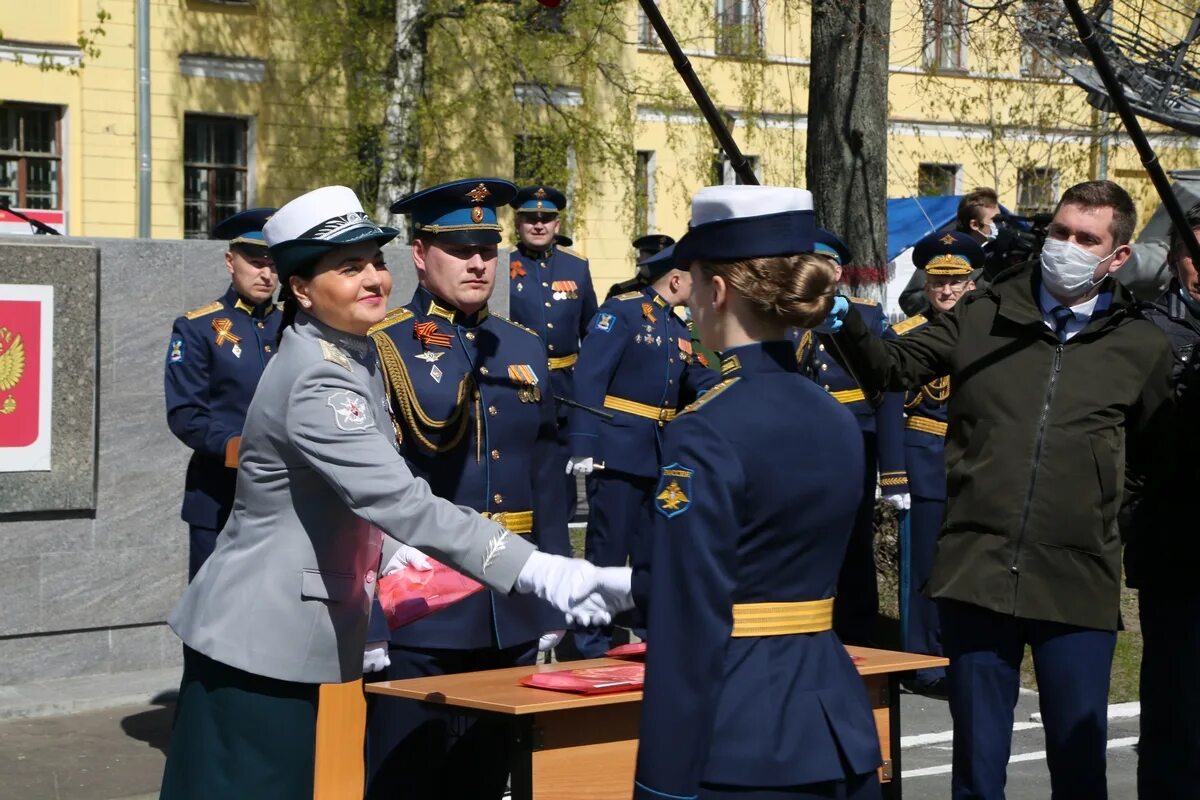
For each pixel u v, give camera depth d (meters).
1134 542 5.20
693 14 23.36
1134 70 8.91
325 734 4.89
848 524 3.57
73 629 8.40
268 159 26.25
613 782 4.26
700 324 3.66
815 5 11.06
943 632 5.11
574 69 24.12
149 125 24.94
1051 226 4.95
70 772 6.84
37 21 24.34
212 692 4.16
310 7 24.77
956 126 22.50
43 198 24.78
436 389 5.22
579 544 12.38
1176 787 5.16
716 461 3.38
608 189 27.83
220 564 4.22
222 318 7.29
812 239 3.58
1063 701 4.88
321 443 4.04
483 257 5.35
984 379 5.05
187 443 7.14
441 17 23.02
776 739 3.39
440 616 5.06
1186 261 5.25
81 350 8.27
